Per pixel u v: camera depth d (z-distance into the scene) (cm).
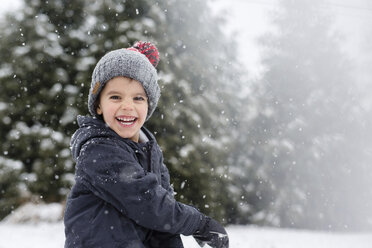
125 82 136
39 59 1132
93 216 124
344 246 820
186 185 1077
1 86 1146
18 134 1108
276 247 763
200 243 142
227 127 1323
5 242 691
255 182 1570
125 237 122
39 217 1091
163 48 1105
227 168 1296
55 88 1124
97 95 140
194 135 1096
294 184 1558
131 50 145
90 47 1129
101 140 128
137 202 120
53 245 660
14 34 1152
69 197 132
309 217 1553
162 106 1025
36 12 1183
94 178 123
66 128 1133
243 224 1538
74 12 1198
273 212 1521
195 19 1223
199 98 1161
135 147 135
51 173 1095
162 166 151
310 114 1630
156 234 136
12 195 1136
